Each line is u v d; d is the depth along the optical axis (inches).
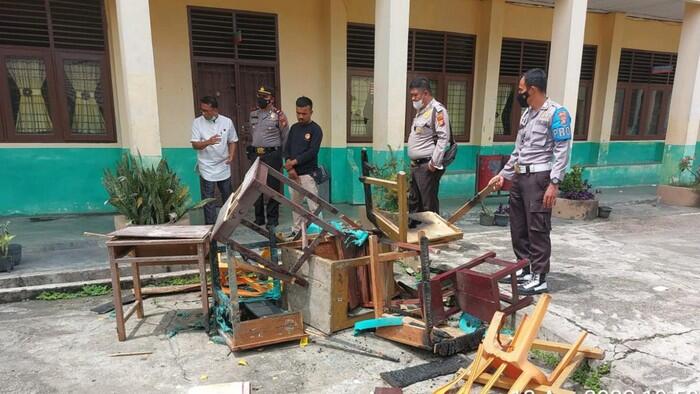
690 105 298.0
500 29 303.1
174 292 143.7
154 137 178.4
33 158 226.8
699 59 291.3
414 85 171.8
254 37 252.8
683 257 173.9
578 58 246.7
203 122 196.4
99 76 231.9
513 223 142.6
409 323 110.5
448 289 122.1
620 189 356.2
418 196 183.9
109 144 239.0
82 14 223.3
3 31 213.9
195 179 252.7
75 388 95.8
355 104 283.9
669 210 276.1
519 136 137.9
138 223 169.5
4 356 108.4
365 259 119.6
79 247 182.5
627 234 213.0
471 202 150.6
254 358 108.1
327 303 116.1
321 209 120.9
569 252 180.5
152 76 174.7
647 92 379.9
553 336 109.3
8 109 220.7
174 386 96.9
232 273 107.5
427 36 295.0
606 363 96.4
